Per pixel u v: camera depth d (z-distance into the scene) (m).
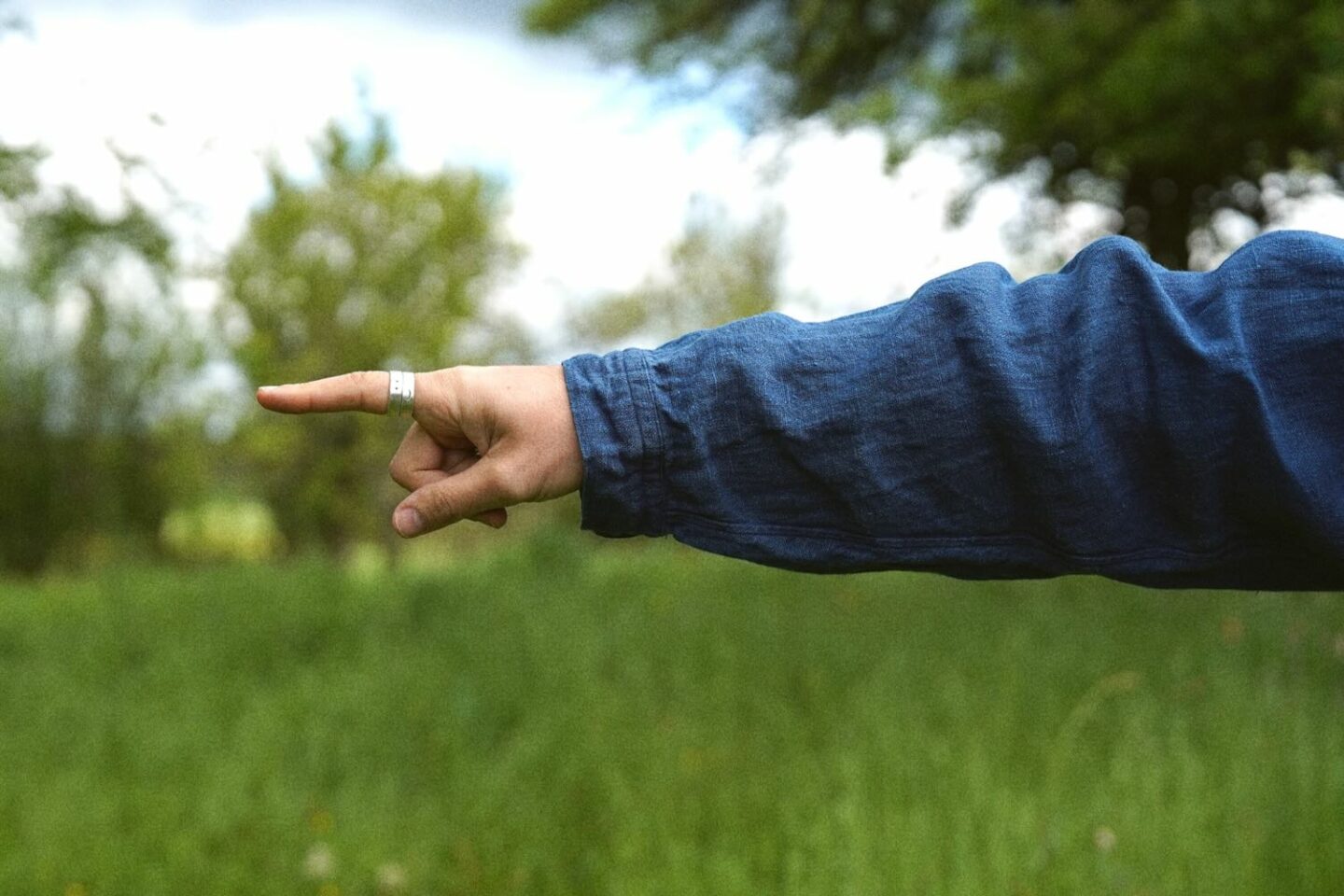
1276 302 0.98
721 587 6.17
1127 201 8.15
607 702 3.82
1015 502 1.01
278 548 14.79
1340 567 0.98
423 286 13.18
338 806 3.14
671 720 3.59
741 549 1.03
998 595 5.15
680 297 19.38
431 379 1.03
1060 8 7.17
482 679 4.38
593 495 1.02
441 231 12.84
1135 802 2.55
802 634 4.64
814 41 9.41
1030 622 4.51
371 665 4.75
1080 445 0.98
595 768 3.24
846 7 9.09
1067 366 1.00
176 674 4.83
